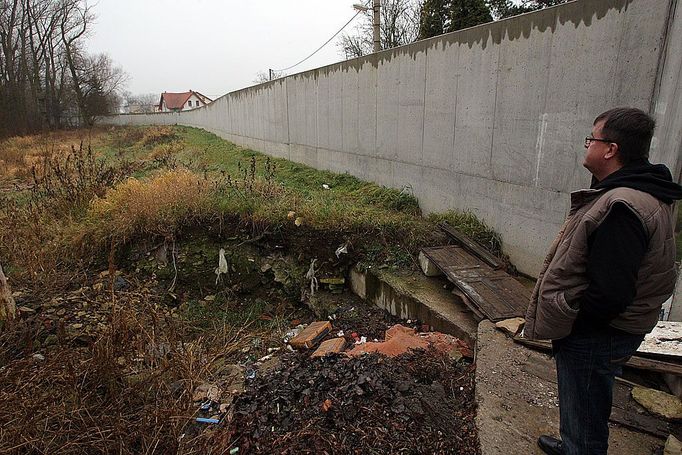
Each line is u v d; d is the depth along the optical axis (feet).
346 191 24.49
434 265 14.83
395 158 22.31
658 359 8.55
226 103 63.05
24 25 94.07
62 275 17.25
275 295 18.31
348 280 17.98
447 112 17.80
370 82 23.73
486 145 15.74
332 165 29.96
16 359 11.18
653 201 4.94
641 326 5.35
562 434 6.24
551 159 12.86
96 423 8.08
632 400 8.21
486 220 16.19
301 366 10.32
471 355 10.98
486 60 15.23
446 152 18.19
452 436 7.71
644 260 4.96
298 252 18.47
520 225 14.43
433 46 18.12
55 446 7.77
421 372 9.79
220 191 21.63
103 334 10.87
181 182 21.52
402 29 73.92
